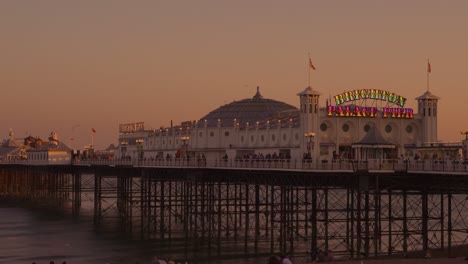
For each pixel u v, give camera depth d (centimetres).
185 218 10531
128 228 11594
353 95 11625
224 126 16088
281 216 8494
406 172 7100
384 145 8769
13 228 11781
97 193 14525
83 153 18625
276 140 12975
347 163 7406
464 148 8925
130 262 8456
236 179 9544
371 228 9331
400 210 13050
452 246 8512
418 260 6712
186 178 10325
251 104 16850
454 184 7062
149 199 11531
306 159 8050
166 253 9019
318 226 10988
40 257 8900
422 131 11744
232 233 10656
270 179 8731
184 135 16975
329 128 11444
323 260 7050
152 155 18550
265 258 8475
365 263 6625
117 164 12450
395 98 11788
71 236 10738
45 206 16162
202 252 9031
